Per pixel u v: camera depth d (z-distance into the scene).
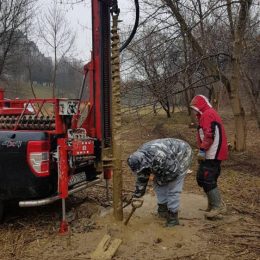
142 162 5.61
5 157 5.95
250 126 21.50
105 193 7.89
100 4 6.09
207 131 6.32
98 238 5.61
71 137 6.22
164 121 23.17
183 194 7.91
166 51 9.69
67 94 26.42
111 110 6.09
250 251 5.34
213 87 13.68
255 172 10.18
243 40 11.88
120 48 6.44
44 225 6.29
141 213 6.58
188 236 5.69
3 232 6.10
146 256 5.15
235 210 6.96
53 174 6.14
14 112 6.90
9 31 23.97
